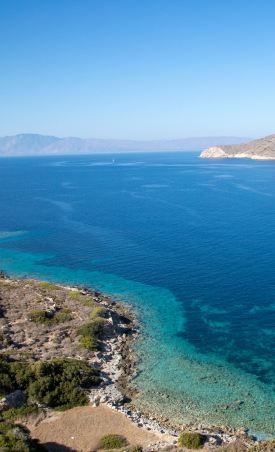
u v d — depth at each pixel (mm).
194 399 35344
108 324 47594
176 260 75500
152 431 30062
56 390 32750
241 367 40750
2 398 31000
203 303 56438
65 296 56688
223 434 30125
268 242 86062
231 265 71250
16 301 53281
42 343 42250
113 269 72000
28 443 26094
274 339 46219
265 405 34531
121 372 39531
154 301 57750
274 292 58781
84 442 27922
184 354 43438
